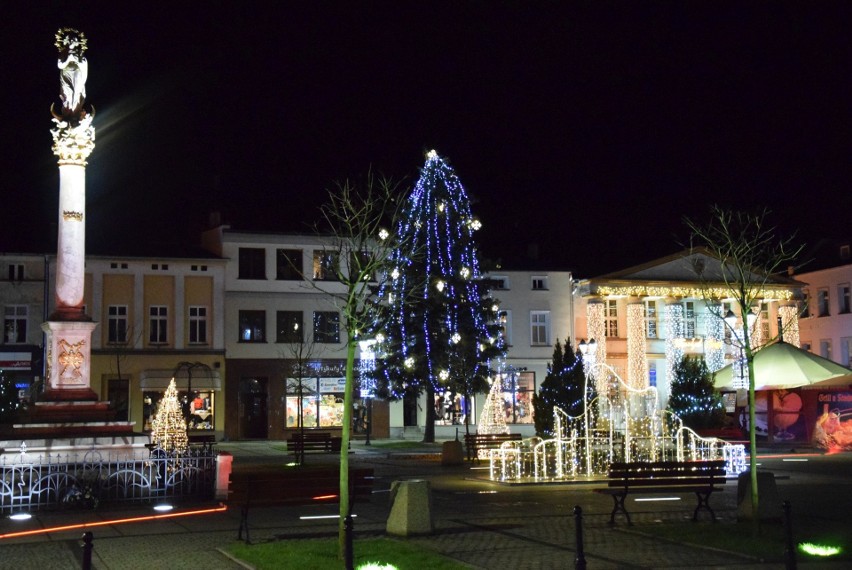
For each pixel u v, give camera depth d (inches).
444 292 1608.0
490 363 2241.6
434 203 1651.1
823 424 1526.8
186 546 556.1
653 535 582.9
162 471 819.4
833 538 563.2
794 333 2448.3
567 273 2361.0
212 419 2038.6
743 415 1758.1
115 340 1998.0
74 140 936.9
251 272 2107.5
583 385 1526.8
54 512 706.2
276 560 489.4
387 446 1743.4
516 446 1178.0
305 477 597.0
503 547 541.0
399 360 1632.6
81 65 944.3
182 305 2042.3
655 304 2440.9
